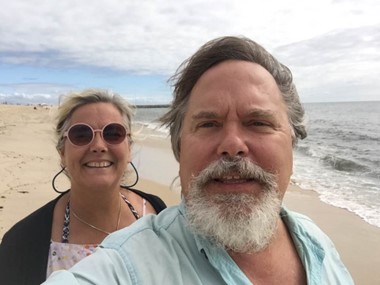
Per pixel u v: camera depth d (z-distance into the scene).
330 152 4.08
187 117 0.39
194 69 0.39
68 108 0.64
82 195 0.62
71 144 0.62
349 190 2.21
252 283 0.35
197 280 0.32
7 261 0.56
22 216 1.37
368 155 3.81
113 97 0.66
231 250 0.36
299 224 0.43
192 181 0.36
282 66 0.41
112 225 0.65
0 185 1.82
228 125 0.36
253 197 0.35
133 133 0.74
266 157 0.36
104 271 0.30
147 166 2.93
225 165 0.34
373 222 1.61
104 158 0.63
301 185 2.34
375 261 1.24
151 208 0.74
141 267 0.31
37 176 2.10
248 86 0.37
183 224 0.36
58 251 0.58
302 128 0.45
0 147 3.24
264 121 0.37
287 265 0.39
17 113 9.30
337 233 1.50
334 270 0.41
